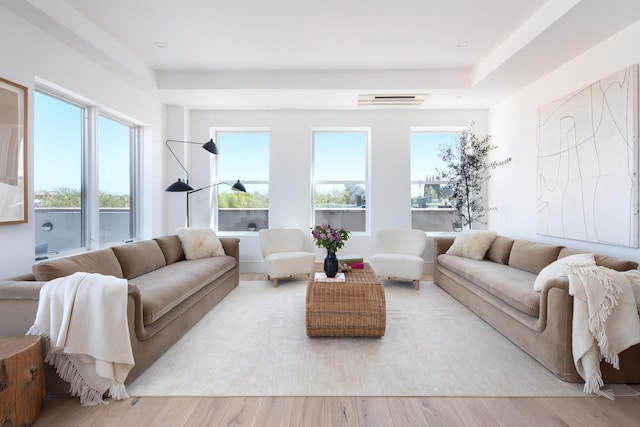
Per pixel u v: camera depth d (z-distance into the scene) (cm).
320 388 185
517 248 341
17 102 241
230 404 171
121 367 178
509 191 435
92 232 339
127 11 274
